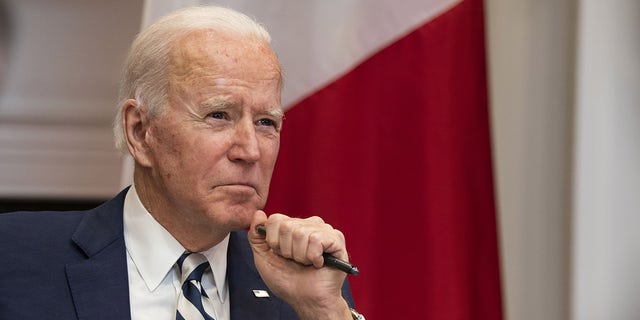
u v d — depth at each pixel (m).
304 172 7.62
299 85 7.70
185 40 5.28
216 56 5.22
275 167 7.65
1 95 11.49
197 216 5.25
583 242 7.26
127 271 5.36
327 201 7.54
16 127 11.55
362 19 7.73
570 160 7.86
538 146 8.23
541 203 8.21
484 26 7.74
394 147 7.63
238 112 5.21
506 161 8.38
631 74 7.32
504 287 8.23
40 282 5.17
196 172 5.18
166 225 5.44
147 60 5.33
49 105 11.55
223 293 5.57
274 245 5.20
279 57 7.73
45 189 11.56
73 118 11.58
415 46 7.69
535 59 8.27
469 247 7.57
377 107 7.65
